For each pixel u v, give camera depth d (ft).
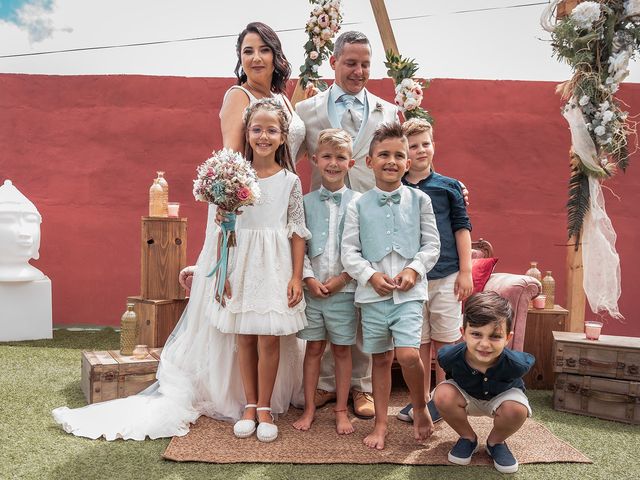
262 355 9.18
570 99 12.76
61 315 17.90
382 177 9.21
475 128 17.17
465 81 17.17
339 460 8.17
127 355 11.09
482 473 7.93
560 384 10.95
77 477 7.45
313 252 9.66
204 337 10.24
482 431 9.61
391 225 9.10
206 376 10.08
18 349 14.73
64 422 9.15
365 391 10.75
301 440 8.94
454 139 17.22
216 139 17.88
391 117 11.38
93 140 17.81
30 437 8.77
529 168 17.07
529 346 12.75
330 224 9.73
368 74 11.20
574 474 7.97
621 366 10.44
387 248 9.00
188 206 17.92
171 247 13.92
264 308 9.03
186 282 12.95
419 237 9.27
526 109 17.04
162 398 9.64
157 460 8.09
